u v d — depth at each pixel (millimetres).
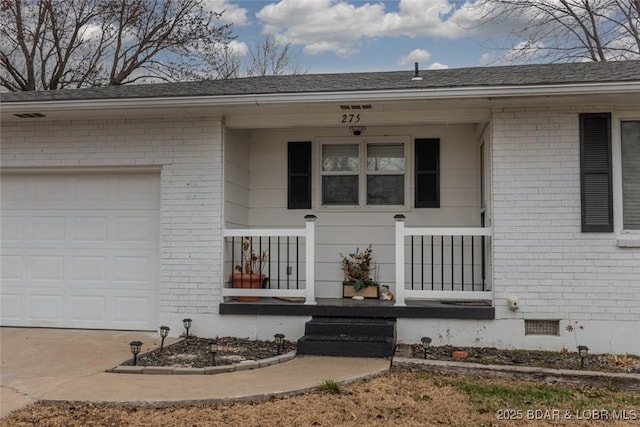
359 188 8000
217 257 6965
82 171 7410
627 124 6406
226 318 6895
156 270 7270
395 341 6305
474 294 6523
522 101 6262
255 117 7059
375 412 4273
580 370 5273
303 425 3996
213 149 7043
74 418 4098
